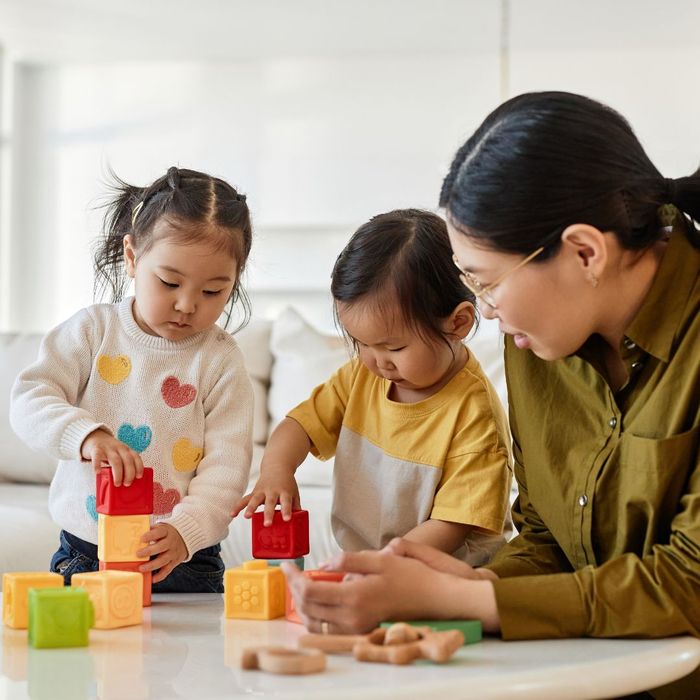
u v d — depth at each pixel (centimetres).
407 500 135
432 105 558
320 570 95
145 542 118
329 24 518
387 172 559
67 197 584
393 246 128
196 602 122
